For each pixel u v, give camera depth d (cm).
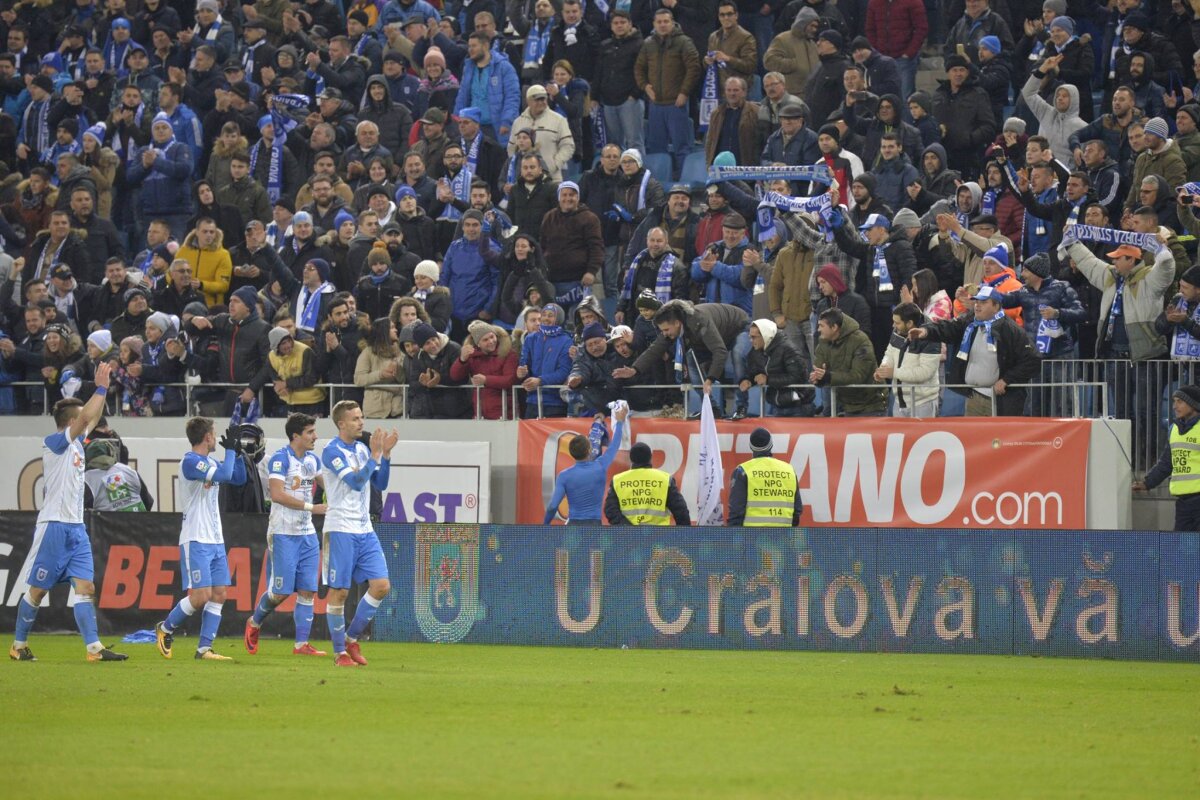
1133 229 5953
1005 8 8044
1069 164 7056
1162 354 5894
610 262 7381
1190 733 3161
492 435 6638
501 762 2688
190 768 2606
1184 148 6344
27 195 8419
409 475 6712
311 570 4903
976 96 7350
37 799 2316
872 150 7112
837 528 5228
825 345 6138
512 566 5469
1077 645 5062
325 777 2522
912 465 6056
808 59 7781
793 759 2761
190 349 7150
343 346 6900
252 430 6406
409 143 8006
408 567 5569
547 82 8231
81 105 9012
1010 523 5941
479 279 7119
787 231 6669
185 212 8381
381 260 6981
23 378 7488
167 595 5784
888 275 6206
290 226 7412
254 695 3678
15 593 5906
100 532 5859
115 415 7181
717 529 5303
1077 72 7312
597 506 5862
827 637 5219
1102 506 5850
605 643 5369
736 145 7394
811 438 6188
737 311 6456
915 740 3017
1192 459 5384
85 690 3775
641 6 8350
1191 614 4969
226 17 9500
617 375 6381
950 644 5153
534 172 7244
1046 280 6056
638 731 3098
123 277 7562
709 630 5294
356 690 3797
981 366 6003
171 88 8512
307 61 8744
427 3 8844
